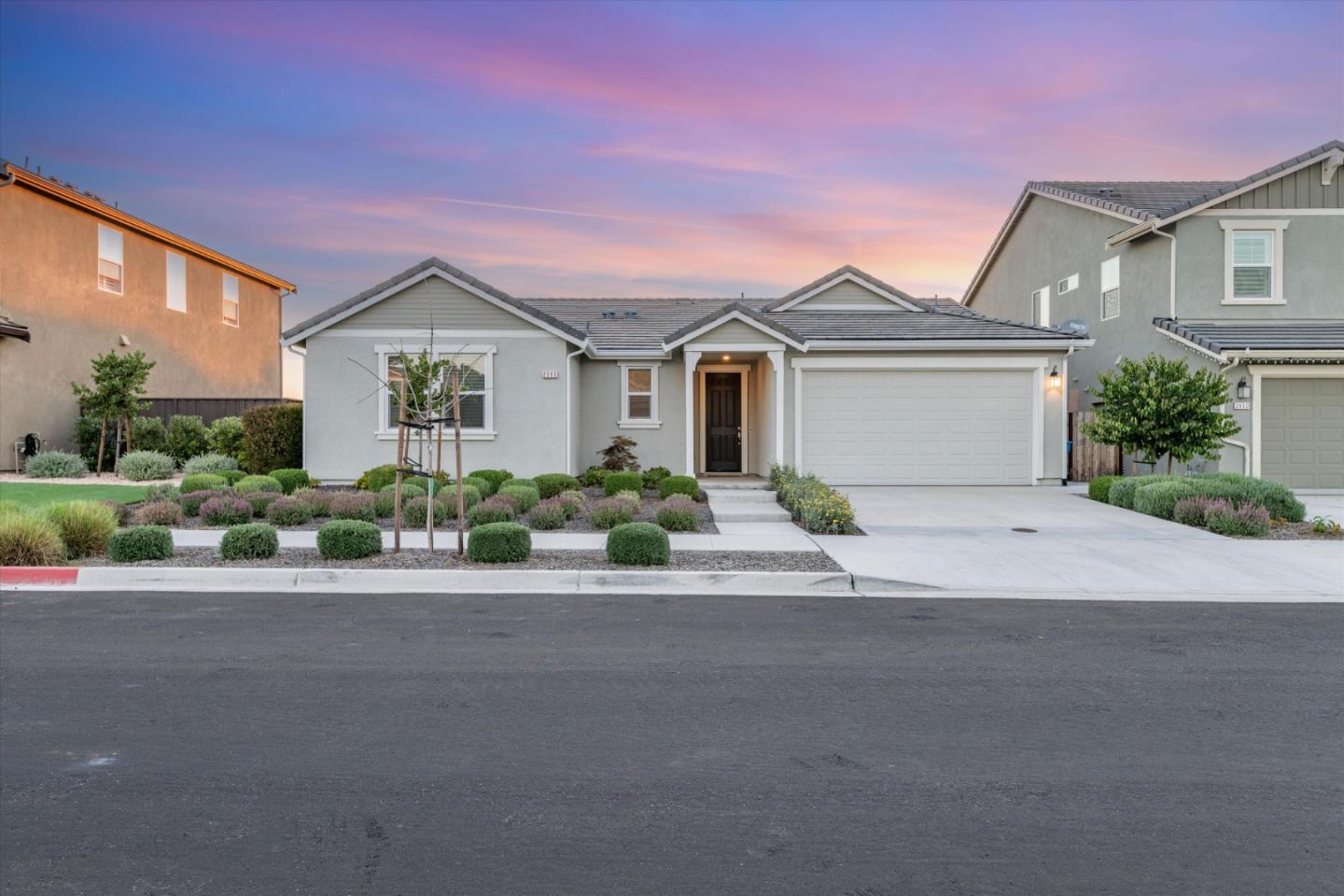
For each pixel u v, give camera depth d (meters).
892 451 17.91
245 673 5.62
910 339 17.48
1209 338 16.78
